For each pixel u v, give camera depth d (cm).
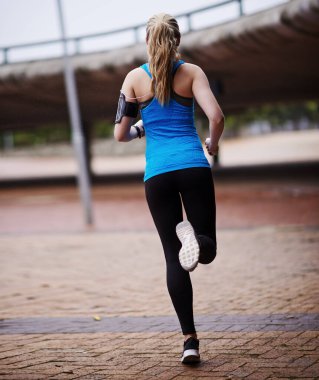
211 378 396
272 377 393
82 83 2905
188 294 420
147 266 966
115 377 409
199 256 391
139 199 2478
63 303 709
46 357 467
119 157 7450
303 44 2114
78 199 2680
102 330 559
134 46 2564
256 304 646
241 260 964
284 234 1258
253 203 2003
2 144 8762
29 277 916
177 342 498
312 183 2628
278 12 1903
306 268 859
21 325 596
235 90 3391
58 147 7900
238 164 4694
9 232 1686
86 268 980
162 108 415
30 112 3891
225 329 536
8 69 2870
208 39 2255
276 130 9062
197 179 411
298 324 539
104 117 4241
